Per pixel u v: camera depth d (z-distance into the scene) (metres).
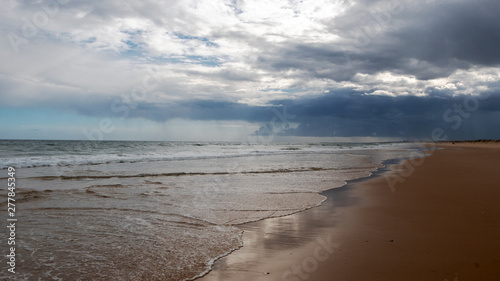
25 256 3.90
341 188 9.83
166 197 8.00
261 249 4.31
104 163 17.28
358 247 4.30
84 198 7.60
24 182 9.92
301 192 9.04
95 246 4.34
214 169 14.98
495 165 16.77
